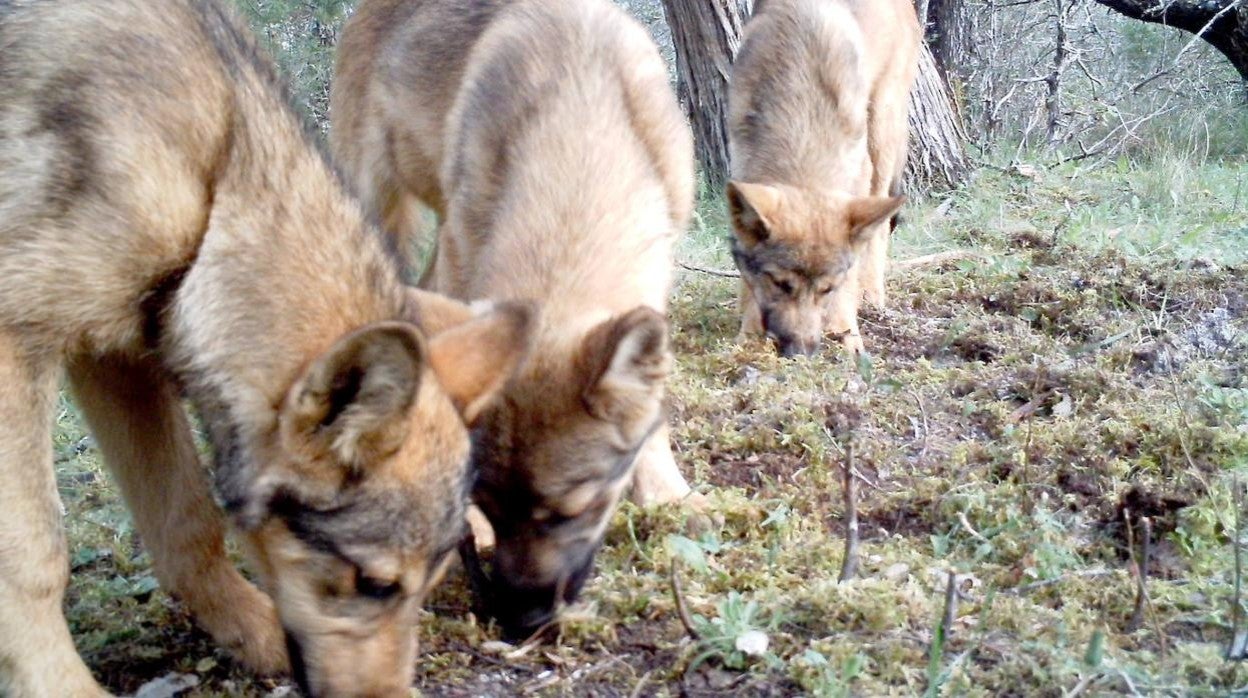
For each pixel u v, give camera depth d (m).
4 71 1.23
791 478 1.67
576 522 1.39
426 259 2.23
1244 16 3.46
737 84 2.44
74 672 1.28
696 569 1.47
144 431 1.37
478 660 1.39
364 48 2.01
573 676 1.36
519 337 1.25
